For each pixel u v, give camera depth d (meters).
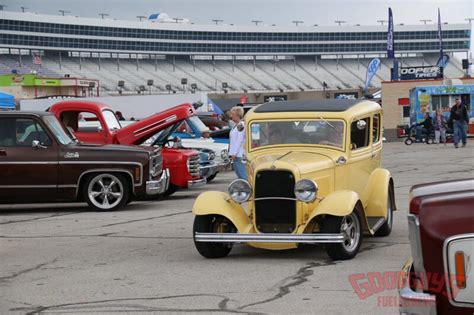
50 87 80.19
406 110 47.16
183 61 132.88
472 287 3.91
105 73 119.25
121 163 14.34
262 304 6.75
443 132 36.59
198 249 8.95
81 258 9.38
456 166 22.69
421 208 4.11
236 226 8.71
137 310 6.67
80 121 18.00
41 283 7.93
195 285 7.63
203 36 132.25
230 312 6.51
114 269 8.58
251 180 9.11
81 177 14.34
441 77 55.84
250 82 127.69
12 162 14.19
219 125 28.02
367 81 52.41
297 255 9.16
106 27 123.44
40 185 14.24
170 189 17.09
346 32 140.88
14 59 114.25
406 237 10.35
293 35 138.00
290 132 9.48
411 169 22.17
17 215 14.28
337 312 6.38
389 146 37.91
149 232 11.48
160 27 128.75
